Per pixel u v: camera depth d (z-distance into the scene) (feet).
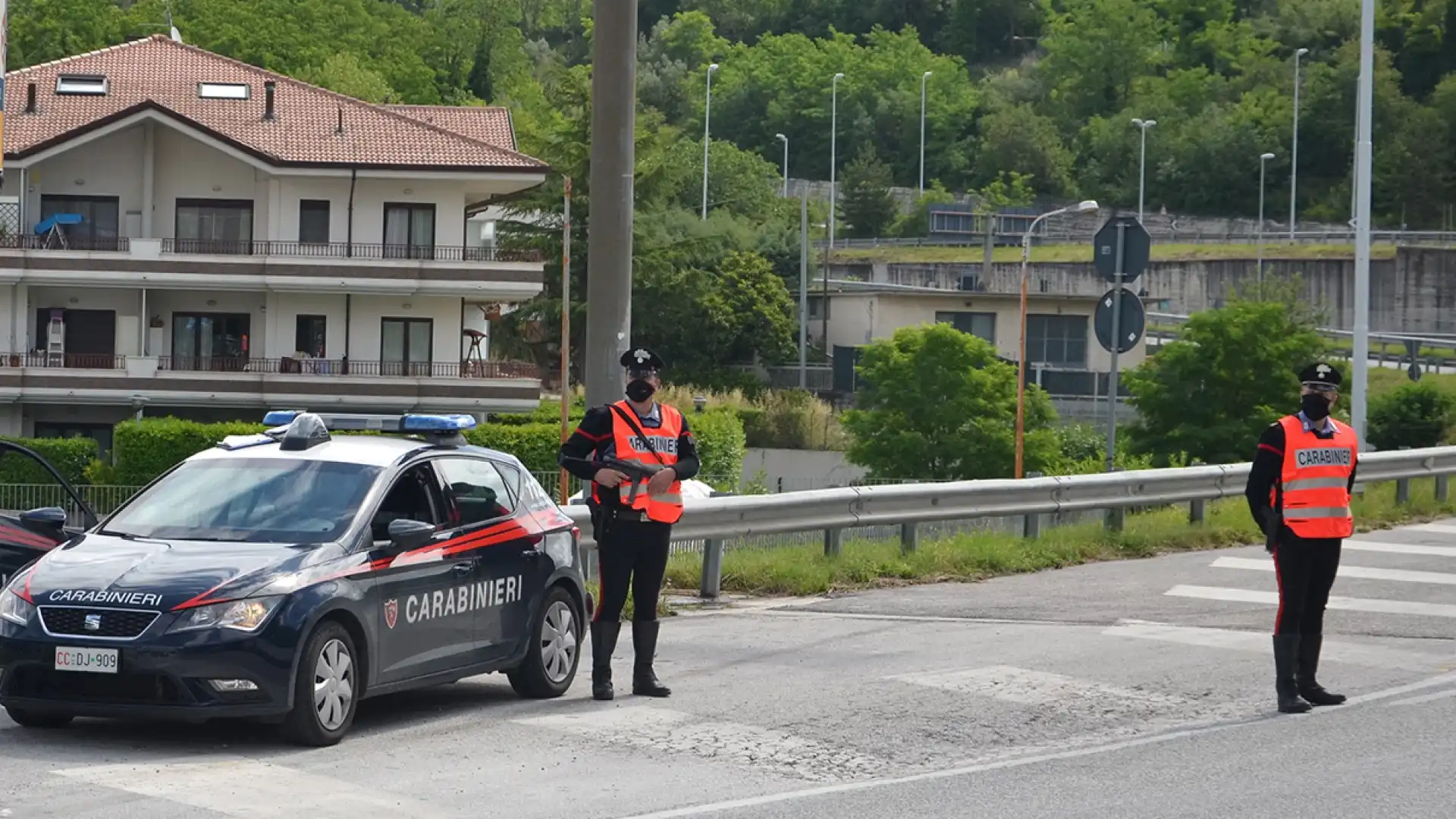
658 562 34.37
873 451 167.22
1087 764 28.53
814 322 259.39
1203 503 67.92
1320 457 34.09
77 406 155.84
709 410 189.26
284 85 165.78
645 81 508.53
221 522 31.04
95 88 161.48
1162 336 263.70
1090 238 375.25
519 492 35.35
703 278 239.91
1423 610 47.75
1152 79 492.95
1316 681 34.83
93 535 31.17
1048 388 225.76
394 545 30.78
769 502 51.01
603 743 29.76
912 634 43.01
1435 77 464.24
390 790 25.81
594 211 44.45
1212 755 29.37
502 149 159.63
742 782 26.86
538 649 34.37
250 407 156.56
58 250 150.41
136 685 27.63
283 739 29.01
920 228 424.46
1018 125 477.77
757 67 528.22
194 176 155.43
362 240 156.87
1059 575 55.67
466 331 161.79
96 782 25.63
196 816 23.66
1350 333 254.88
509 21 486.79
